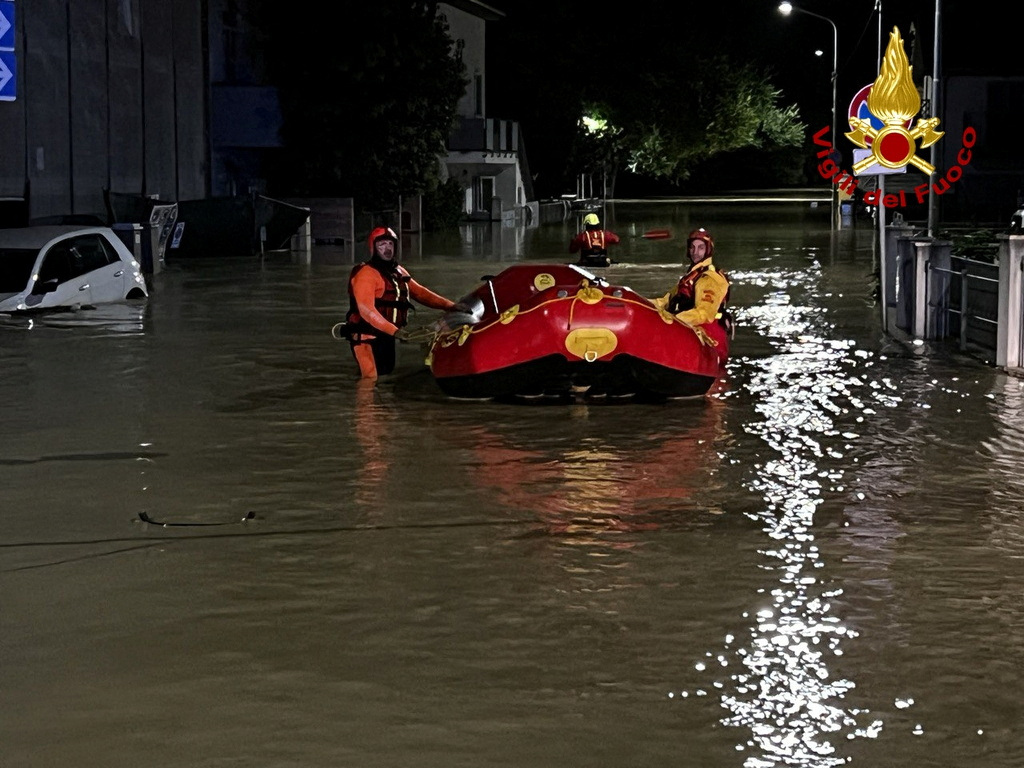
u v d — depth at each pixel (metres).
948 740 5.01
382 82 38.88
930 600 6.54
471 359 11.59
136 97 32.28
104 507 8.38
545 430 10.70
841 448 10.02
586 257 27.64
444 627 6.20
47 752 4.94
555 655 5.84
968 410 11.50
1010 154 49.28
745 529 7.80
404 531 7.79
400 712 5.26
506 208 53.91
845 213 47.41
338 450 10.01
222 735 5.07
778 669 5.68
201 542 7.60
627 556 7.28
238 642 6.03
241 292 22.47
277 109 37.19
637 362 11.41
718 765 4.81
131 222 27.61
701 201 77.94
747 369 13.80
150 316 18.73
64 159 28.73
